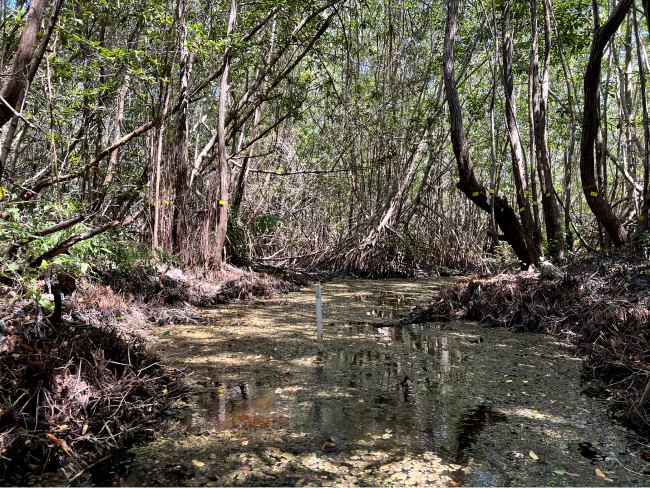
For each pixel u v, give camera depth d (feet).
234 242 38.01
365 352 17.16
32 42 13.96
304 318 23.86
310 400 12.26
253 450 9.49
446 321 23.21
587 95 24.97
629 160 38.50
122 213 34.83
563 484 8.30
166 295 24.68
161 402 11.81
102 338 12.30
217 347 17.66
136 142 38.78
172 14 30.96
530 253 26.48
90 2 27.02
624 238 26.94
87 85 29.89
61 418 9.70
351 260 45.75
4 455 8.62
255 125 41.50
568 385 13.52
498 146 44.19
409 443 9.83
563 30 34.78
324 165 52.95
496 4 34.17
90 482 8.32
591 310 19.42
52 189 31.24
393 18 48.52
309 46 36.19
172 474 8.59
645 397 10.69
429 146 45.91
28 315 12.26
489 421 10.95
